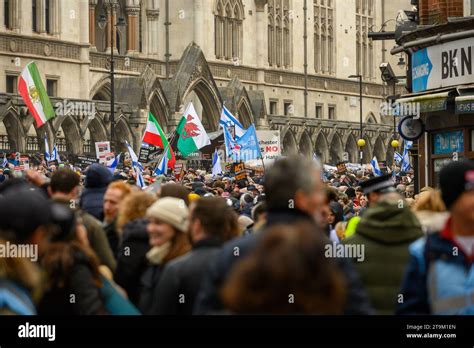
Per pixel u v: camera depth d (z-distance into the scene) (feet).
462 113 141.49
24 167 203.21
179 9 426.51
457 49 144.05
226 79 442.91
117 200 70.64
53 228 49.93
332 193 84.53
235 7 451.12
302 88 487.61
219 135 301.43
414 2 167.12
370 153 479.41
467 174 44.80
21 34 351.05
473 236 44.57
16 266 38.32
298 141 441.27
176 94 389.19
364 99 524.52
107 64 385.91
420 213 61.21
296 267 32.30
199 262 50.75
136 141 364.58
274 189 45.34
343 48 515.50
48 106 209.15
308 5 493.77
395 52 164.55
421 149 155.22
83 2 372.79
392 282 53.42
